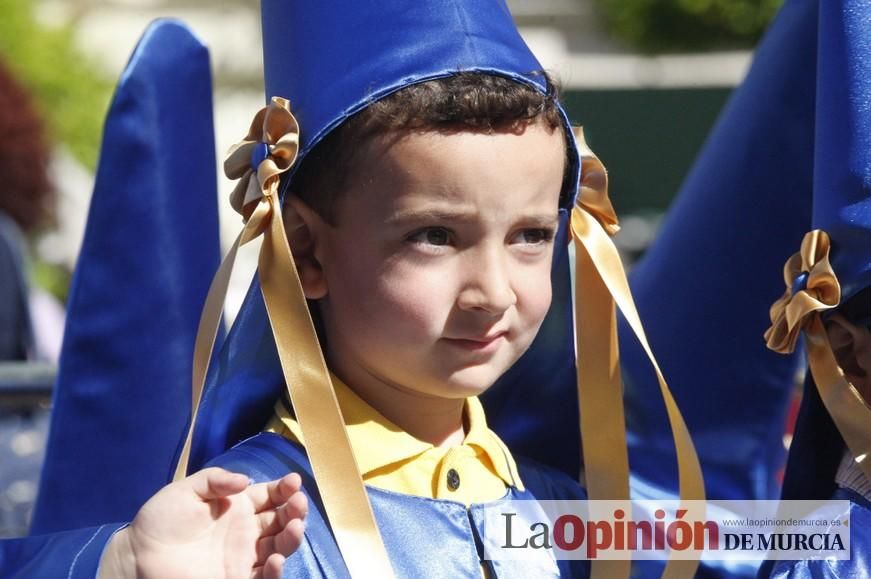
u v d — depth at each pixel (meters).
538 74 2.69
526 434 3.22
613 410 3.13
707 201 3.54
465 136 2.55
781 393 3.60
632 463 3.61
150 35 3.25
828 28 3.00
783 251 3.46
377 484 2.78
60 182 8.05
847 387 2.93
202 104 3.34
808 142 3.37
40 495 3.27
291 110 2.71
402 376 2.69
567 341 3.12
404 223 2.57
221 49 10.98
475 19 2.67
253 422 2.90
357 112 2.60
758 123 3.43
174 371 3.28
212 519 2.41
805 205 3.42
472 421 2.95
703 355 3.58
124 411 3.25
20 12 10.53
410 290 2.59
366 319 2.65
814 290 2.92
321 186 2.68
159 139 3.24
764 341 3.54
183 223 3.30
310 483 2.72
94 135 10.57
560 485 3.14
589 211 3.02
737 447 3.63
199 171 3.33
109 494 3.25
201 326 2.74
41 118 5.46
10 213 5.26
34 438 4.37
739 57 10.94
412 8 2.65
